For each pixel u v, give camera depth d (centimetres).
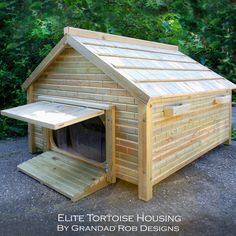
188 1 896
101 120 360
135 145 312
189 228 261
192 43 998
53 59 395
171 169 353
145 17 749
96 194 329
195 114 399
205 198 320
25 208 299
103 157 380
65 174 361
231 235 251
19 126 636
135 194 328
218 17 1000
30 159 419
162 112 322
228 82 500
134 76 312
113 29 739
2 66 652
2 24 674
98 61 321
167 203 308
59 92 407
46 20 708
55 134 438
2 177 381
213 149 507
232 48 1043
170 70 400
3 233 255
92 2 717
